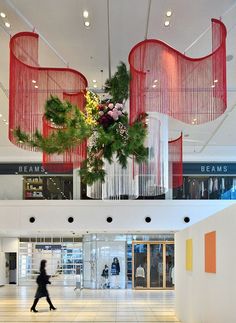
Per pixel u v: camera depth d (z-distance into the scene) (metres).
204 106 6.36
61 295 17.59
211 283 7.88
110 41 8.94
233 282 6.48
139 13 7.93
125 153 5.97
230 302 6.62
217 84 6.34
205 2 7.55
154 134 9.19
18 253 24.27
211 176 19.58
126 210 17.45
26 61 6.93
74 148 6.21
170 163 13.69
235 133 16.14
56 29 8.48
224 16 7.96
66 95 7.19
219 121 14.43
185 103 6.30
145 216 17.44
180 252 11.31
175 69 6.23
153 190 10.74
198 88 6.33
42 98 7.09
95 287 21.58
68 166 9.61
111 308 13.32
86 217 17.38
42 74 7.12
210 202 17.67
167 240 21.47
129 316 11.70
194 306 9.35
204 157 19.91
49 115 5.98
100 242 21.89
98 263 21.80
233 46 9.07
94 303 14.64
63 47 9.21
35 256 24.19
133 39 8.85
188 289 10.06
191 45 8.98
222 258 7.13
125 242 21.81
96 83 10.94
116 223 17.34
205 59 6.32
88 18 8.10
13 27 8.31
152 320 11.09
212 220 7.91
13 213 17.47
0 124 14.86
